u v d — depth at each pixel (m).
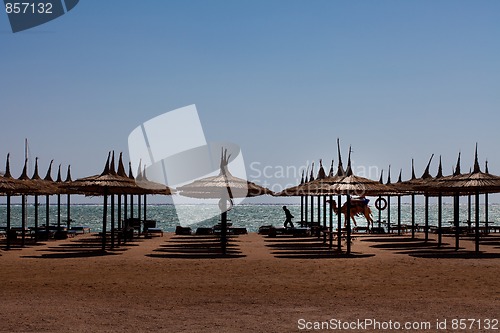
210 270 15.52
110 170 21.12
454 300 11.62
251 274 14.89
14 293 12.31
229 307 10.98
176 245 24.02
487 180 19.67
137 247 23.08
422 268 15.68
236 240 27.41
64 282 13.68
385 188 20.22
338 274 14.84
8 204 22.14
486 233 32.19
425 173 30.92
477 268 15.63
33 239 28.38
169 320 9.91
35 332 9.05
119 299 11.70
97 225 67.50
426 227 25.59
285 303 11.35
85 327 9.39
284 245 23.97
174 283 13.59
